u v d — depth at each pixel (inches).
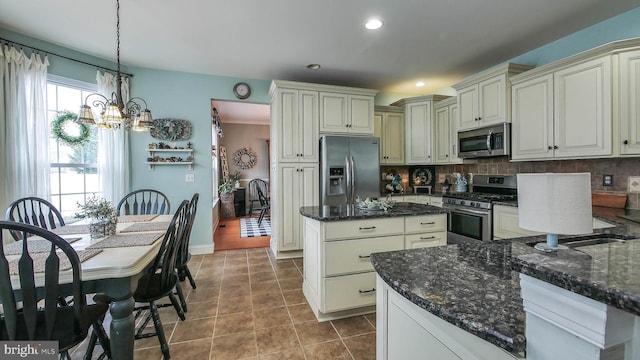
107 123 83.3
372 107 154.6
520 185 30.8
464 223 129.2
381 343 42.1
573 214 26.5
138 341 75.1
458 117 139.4
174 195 148.6
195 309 91.8
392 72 148.6
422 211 90.4
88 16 94.0
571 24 100.0
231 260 142.0
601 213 81.6
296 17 95.0
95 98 127.8
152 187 145.6
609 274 19.3
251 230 216.7
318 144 146.7
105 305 59.4
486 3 87.0
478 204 121.6
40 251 61.0
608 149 84.0
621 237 44.7
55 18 95.0
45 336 47.0
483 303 28.6
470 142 133.2
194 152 150.3
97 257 57.9
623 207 90.7
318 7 89.2
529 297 22.2
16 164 99.7
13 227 42.6
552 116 99.1
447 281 34.5
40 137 106.0
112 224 77.1
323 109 146.9
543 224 27.9
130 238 73.1
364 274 84.7
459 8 89.8
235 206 289.1
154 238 73.0
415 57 128.9
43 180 106.7
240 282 113.7
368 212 89.1
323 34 106.9
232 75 153.5
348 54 125.5
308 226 95.2
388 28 102.3
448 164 161.9
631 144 80.7
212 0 85.5
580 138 91.0
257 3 87.0
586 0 85.6
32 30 102.7
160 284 71.2
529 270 21.9
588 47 102.6
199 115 150.9
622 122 82.0
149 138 143.9
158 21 97.3
